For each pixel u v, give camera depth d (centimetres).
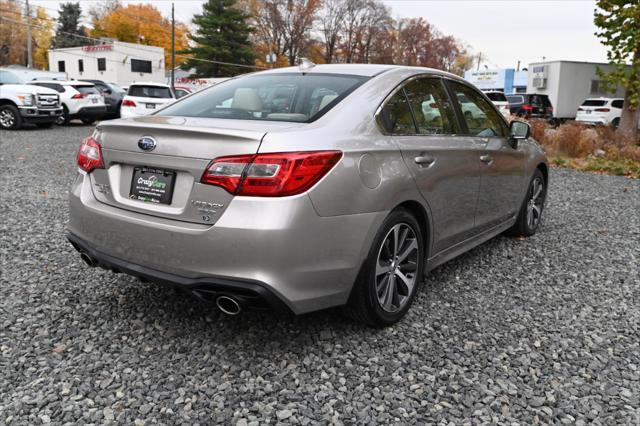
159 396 256
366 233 292
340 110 307
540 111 2864
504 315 359
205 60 5906
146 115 337
